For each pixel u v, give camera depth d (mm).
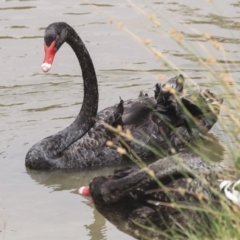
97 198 10695
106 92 15359
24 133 13781
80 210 11258
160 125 13531
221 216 9289
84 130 13477
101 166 13180
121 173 10883
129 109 13734
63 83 15734
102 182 10766
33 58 16484
